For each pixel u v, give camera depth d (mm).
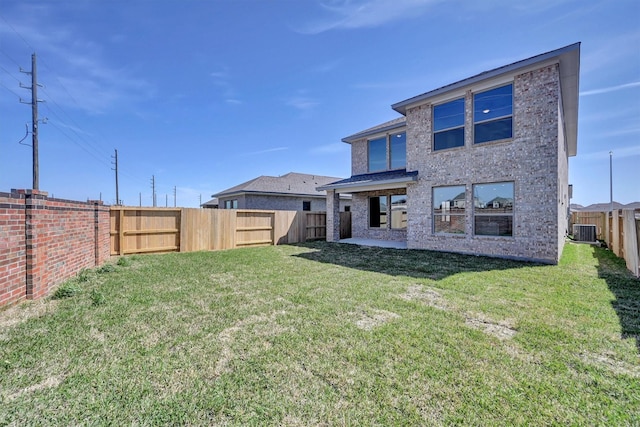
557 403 2420
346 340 3545
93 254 8242
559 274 7125
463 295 5414
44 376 2750
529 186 8992
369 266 8312
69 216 6465
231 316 4359
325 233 17312
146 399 2436
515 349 3326
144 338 3590
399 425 2172
